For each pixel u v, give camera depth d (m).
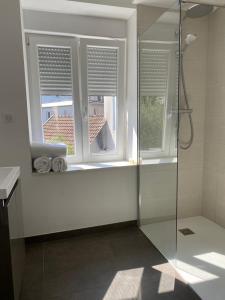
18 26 1.84
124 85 2.51
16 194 1.43
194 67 2.36
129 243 2.12
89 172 2.21
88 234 2.29
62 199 2.16
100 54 2.37
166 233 1.91
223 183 2.32
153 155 2.08
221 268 1.75
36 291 1.55
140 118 2.29
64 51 2.27
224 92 2.21
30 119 2.26
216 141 2.37
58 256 1.93
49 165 2.07
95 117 2.47
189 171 2.54
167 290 1.54
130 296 1.50
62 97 2.33
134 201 2.41
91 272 1.73
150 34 2.04
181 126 2.41
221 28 2.18
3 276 1.19
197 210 2.63
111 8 2.10
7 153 1.96
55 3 1.99
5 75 1.87
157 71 1.97
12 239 1.24
